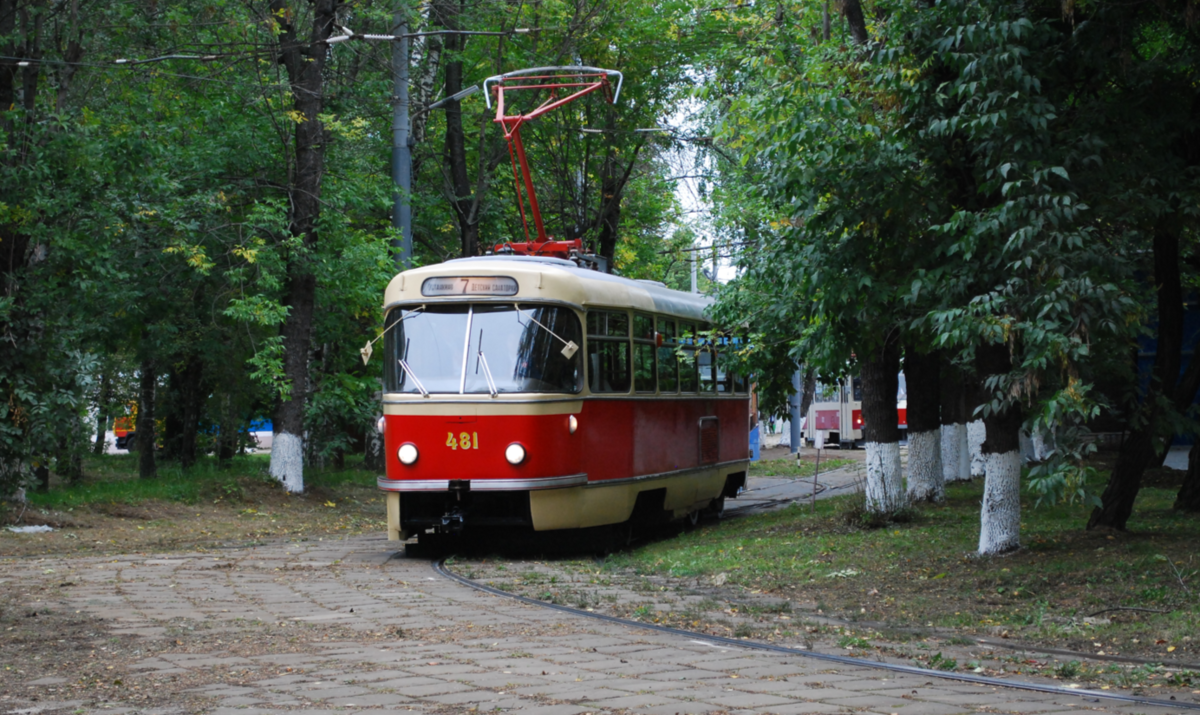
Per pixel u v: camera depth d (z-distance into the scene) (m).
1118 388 13.21
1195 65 11.71
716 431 19.83
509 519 14.66
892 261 12.50
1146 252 14.64
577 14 27.33
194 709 6.13
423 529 15.20
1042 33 11.37
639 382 16.61
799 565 12.91
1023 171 10.94
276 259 21.22
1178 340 13.58
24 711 6.10
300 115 21.45
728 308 17.55
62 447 22.44
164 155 20.39
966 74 10.84
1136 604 9.73
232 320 23.00
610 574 13.00
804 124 11.80
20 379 17.70
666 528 19.58
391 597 10.88
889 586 11.42
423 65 27.59
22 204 17.61
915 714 6.04
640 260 36.56
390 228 23.12
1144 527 14.05
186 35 21.44
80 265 18.95
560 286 14.81
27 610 9.53
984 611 10.01
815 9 18.80
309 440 29.11
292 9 22.11
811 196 12.30
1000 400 10.95
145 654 7.75
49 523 17.06
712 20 29.03
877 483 16.55
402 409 14.63
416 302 14.96
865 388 16.72
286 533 17.98
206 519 18.92
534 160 30.47
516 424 14.30
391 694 6.51
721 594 11.30
